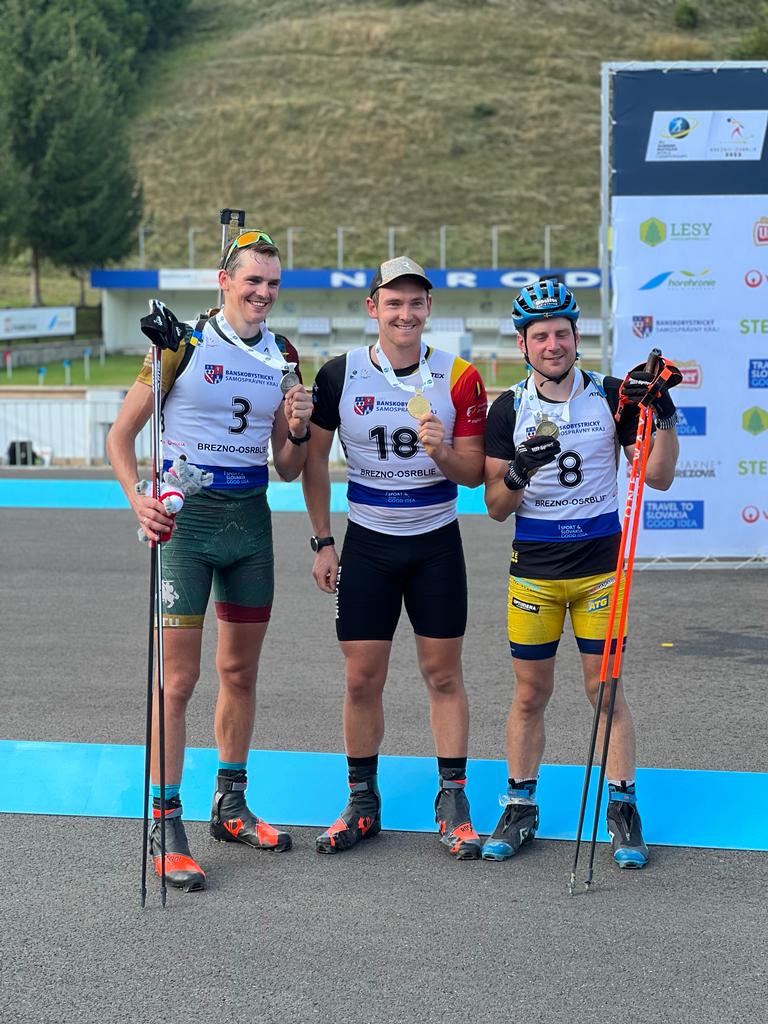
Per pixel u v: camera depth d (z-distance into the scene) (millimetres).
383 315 3830
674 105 8141
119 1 74562
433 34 74500
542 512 3840
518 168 60594
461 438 3955
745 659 6277
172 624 3771
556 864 3809
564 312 3713
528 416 3803
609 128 8234
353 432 3910
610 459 3867
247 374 3793
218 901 3539
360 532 3963
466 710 4023
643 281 8305
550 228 55188
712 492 8531
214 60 74125
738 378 8391
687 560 9008
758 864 3803
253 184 60688
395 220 56750
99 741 4953
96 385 31078
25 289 55312
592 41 74250
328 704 5508
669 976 3090
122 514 11312
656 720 5277
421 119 64500
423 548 3934
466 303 43094
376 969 3125
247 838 3949
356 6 80625
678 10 77375
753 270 8281
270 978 3080
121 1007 2947
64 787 4457
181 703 3783
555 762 4734
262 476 3916
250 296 3760
